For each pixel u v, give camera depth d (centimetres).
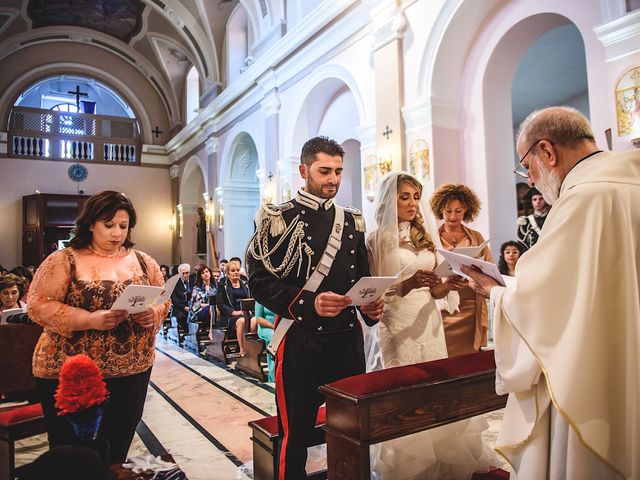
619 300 145
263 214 221
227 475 311
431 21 678
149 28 1702
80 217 254
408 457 238
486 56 674
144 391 262
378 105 755
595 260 144
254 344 595
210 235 1546
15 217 1755
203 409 467
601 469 144
